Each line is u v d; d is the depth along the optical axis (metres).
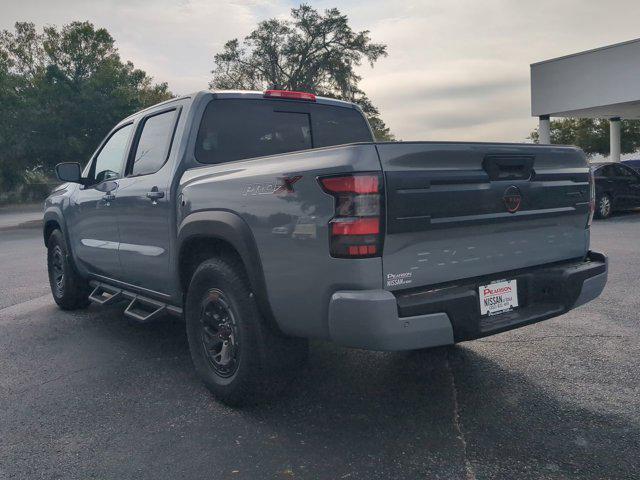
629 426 3.09
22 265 10.80
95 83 32.03
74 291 6.17
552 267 3.59
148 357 4.64
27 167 38.00
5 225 25.16
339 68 45.56
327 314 2.89
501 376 3.87
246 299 3.33
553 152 3.48
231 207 3.38
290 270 3.03
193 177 3.82
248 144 4.34
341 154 2.77
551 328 4.95
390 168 2.75
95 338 5.26
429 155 2.88
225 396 3.52
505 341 4.63
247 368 3.35
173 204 3.97
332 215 2.79
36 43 38.00
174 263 4.01
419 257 2.88
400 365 4.15
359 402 3.54
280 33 45.53
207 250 3.82
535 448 2.89
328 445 3.02
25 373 4.38
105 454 3.04
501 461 2.78
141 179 4.46
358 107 5.15
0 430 3.38
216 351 3.67
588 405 3.37
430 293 2.91
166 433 3.25
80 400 3.79
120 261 4.84
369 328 2.72
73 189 5.85
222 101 4.27
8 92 32.97
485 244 3.17
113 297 5.02
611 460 2.75
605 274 3.73
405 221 2.78
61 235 6.11
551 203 3.47
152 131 4.60
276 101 4.55
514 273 3.37
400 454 2.89
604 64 19.81
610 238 10.48
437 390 3.67
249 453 2.97
